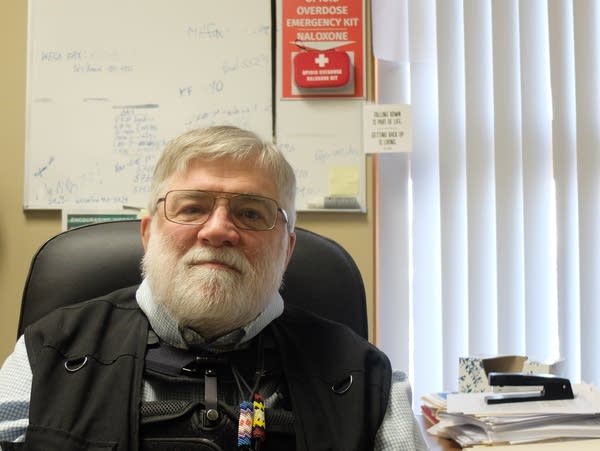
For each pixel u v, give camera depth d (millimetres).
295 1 1697
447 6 1717
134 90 1676
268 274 957
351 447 829
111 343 901
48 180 1653
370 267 1670
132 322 941
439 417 1083
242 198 935
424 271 1706
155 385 873
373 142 1674
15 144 1671
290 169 1022
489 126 1716
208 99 1678
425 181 1716
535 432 934
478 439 946
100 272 1064
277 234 977
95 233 1104
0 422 834
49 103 1670
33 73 1673
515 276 1699
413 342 1693
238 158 952
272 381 914
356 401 884
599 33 1722
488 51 1718
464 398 1060
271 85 1685
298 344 961
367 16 1714
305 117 1682
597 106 1716
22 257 1647
